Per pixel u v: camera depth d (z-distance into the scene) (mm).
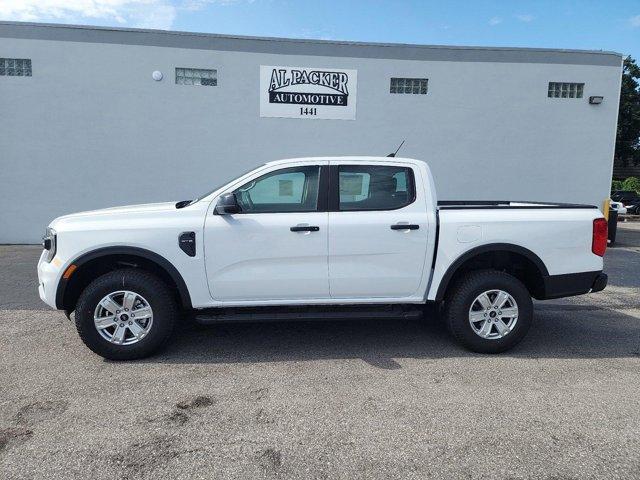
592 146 11898
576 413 3359
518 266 4797
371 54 11188
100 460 2742
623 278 8125
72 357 4352
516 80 11539
